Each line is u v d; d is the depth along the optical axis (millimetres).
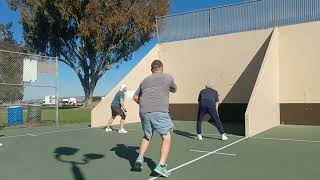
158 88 6465
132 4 33438
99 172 6855
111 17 31891
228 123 16234
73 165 7488
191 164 7492
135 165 6777
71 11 32000
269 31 16219
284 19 15930
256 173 6703
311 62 14992
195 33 18281
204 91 11047
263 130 12969
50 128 15000
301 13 15500
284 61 15531
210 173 6723
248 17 16844
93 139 11367
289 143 10148
